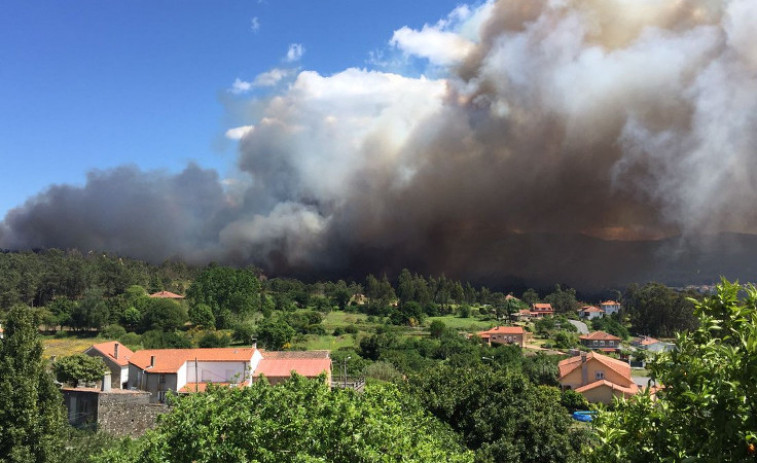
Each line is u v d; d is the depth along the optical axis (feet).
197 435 45.70
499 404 85.97
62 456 77.77
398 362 242.58
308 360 171.22
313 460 41.39
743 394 25.46
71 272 418.92
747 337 27.35
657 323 402.11
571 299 604.49
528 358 269.85
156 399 155.63
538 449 79.71
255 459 42.47
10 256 463.42
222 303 365.40
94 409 118.11
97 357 156.87
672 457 28.19
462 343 303.68
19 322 80.02
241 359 160.35
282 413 46.83
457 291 582.76
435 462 51.70
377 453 45.01
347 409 46.55
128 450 57.36
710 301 30.50
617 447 32.24
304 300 486.79
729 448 25.88
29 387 75.61
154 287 497.05
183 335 315.58
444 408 88.89
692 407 28.94
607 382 194.80
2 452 73.41
